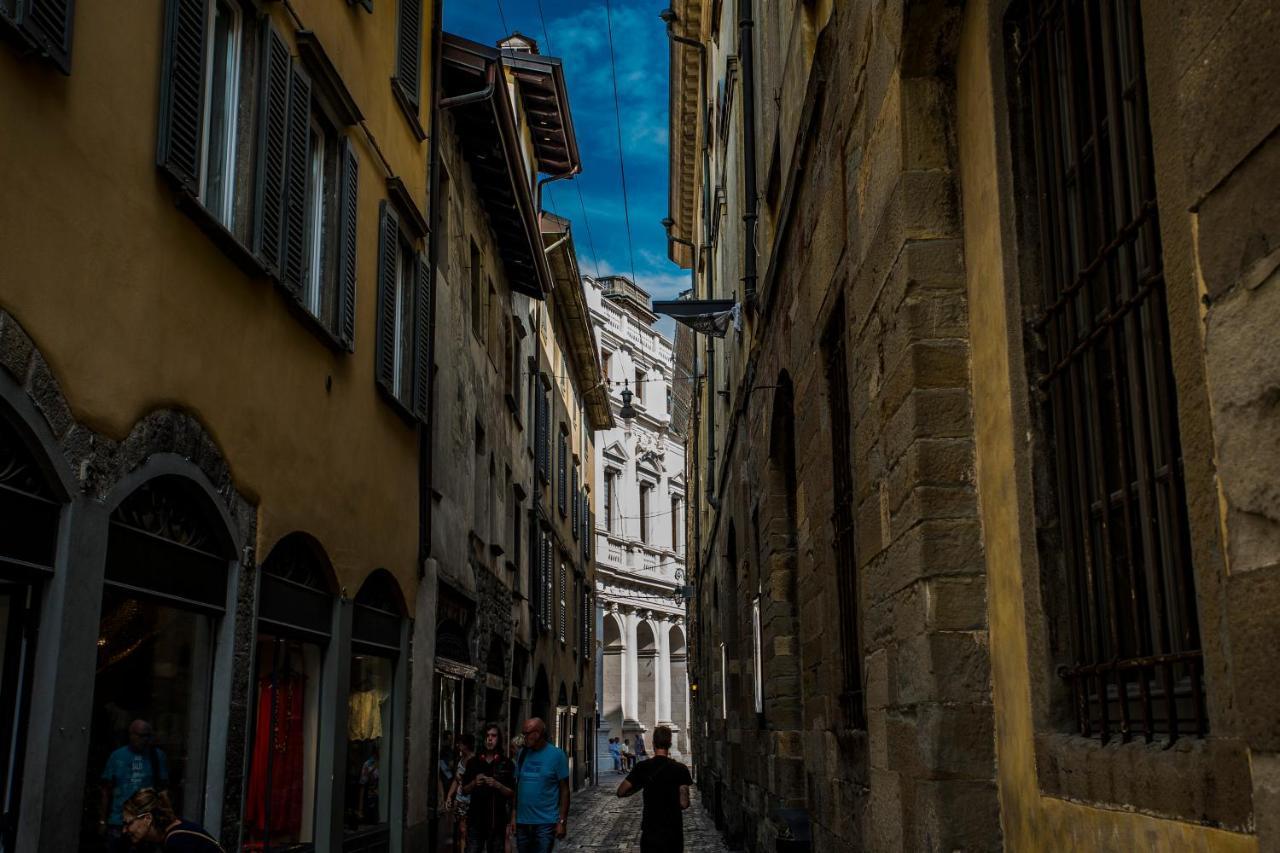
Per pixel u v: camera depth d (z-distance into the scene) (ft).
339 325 33.06
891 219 18.37
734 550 66.13
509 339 71.36
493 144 55.16
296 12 29.94
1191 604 10.27
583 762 125.49
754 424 45.98
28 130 17.54
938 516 16.60
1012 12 14.99
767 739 43.80
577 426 117.80
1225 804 8.97
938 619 16.28
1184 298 9.23
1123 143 11.69
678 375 123.75
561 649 101.91
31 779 18.02
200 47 23.90
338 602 33.40
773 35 37.11
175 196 22.74
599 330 156.87
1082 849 12.23
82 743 19.22
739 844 59.31
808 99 26.55
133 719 21.76
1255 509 7.67
